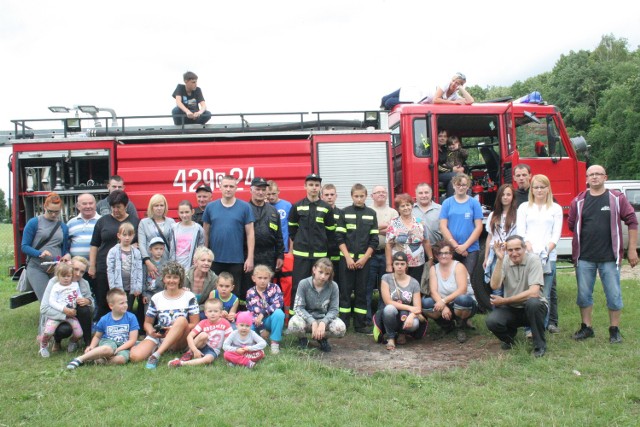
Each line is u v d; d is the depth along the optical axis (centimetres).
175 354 621
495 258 679
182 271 630
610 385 500
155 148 831
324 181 849
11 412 459
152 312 628
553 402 469
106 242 701
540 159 895
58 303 636
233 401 476
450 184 877
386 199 790
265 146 845
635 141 4272
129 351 605
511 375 541
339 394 497
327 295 659
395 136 921
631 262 652
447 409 457
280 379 534
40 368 585
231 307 659
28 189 826
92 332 710
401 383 525
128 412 454
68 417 449
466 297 680
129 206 739
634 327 712
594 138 4497
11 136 904
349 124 914
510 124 866
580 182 907
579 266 662
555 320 702
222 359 603
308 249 712
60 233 726
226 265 712
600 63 5812
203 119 914
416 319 668
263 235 733
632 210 652
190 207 714
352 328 772
